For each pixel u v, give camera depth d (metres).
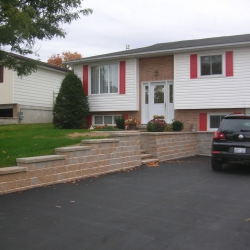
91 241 4.51
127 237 4.67
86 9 11.52
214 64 16.19
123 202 6.55
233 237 4.71
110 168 10.03
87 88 19.33
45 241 4.48
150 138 12.80
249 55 15.37
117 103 18.42
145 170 10.61
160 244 4.44
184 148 14.95
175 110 17.27
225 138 10.16
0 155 8.35
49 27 10.59
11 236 4.64
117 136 10.48
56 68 24.69
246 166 11.78
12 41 9.71
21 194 6.98
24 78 22.02
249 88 15.36
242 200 6.83
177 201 6.69
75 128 17.91
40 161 7.69
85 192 7.34
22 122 21.77
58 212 5.80
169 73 17.45
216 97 16.05
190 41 20.77
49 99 24.28
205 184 8.45
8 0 8.99
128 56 17.78
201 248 4.31
